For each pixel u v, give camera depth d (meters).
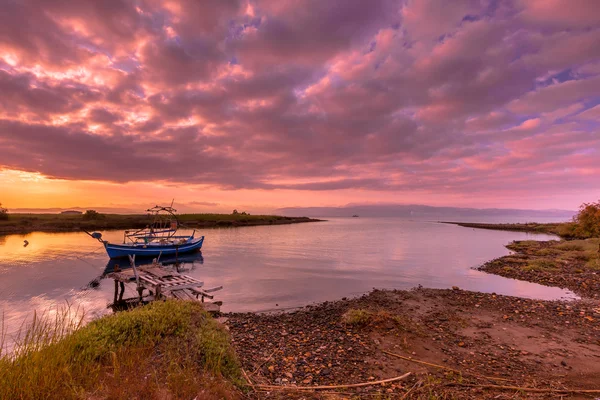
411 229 115.50
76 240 57.44
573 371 8.77
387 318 13.20
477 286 23.39
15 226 76.75
